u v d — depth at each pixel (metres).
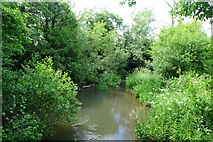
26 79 5.49
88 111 8.63
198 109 4.84
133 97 10.99
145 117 7.36
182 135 4.68
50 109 5.82
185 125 4.79
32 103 5.62
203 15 4.11
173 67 9.46
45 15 10.59
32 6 9.81
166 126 5.14
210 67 7.54
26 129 4.60
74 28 13.03
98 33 15.91
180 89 6.55
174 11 4.82
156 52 10.40
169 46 9.73
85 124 7.11
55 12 12.02
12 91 4.86
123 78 17.61
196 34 9.59
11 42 5.69
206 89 5.44
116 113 8.35
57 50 11.57
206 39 9.19
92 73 14.62
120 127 6.86
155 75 10.98
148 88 10.08
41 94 5.57
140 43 18.92
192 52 9.23
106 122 7.33
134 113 8.11
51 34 11.78
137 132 6.00
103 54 16.34
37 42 9.92
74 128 6.72
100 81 14.83
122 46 18.55
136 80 12.87
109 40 16.53
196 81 5.99
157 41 10.85
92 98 10.95
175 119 5.13
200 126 4.64
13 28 5.55
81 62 13.75
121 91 12.87
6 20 5.29
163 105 5.68
